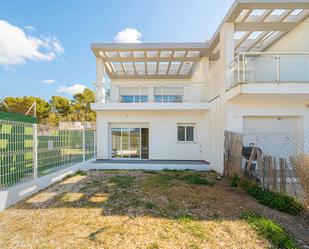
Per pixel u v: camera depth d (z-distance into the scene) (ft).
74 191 19.47
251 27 29.19
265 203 16.03
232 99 26.20
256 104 26.94
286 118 27.66
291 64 23.48
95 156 38.93
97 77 39.29
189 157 39.60
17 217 13.47
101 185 21.75
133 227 12.00
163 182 23.15
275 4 23.93
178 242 10.34
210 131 34.81
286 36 31.53
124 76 50.55
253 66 23.84
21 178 18.07
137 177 26.11
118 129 40.75
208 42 35.63
